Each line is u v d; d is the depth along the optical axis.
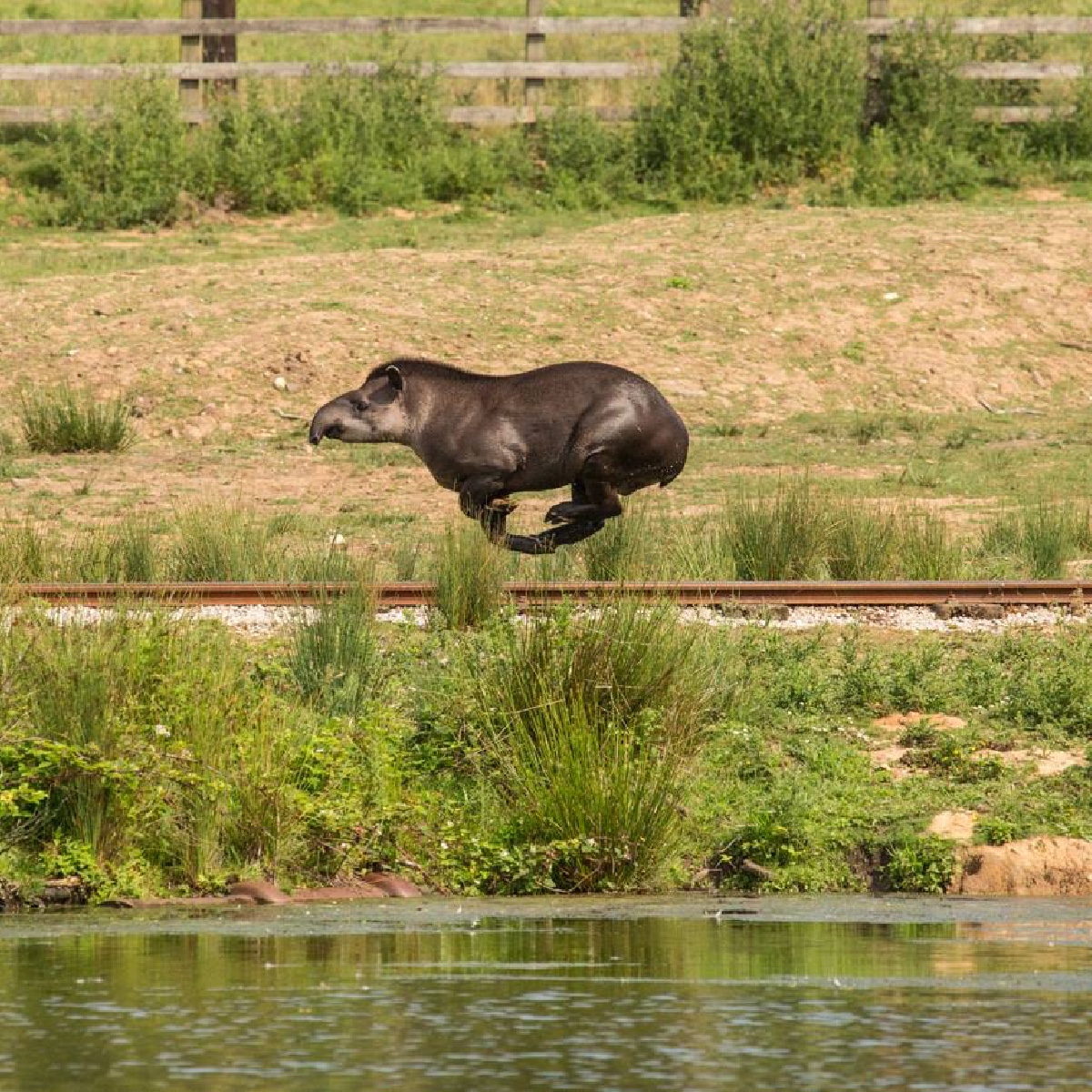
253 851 32.88
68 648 34.00
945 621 47.06
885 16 118.50
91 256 101.38
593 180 113.12
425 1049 20.47
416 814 33.94
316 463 75.94
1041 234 103.56
